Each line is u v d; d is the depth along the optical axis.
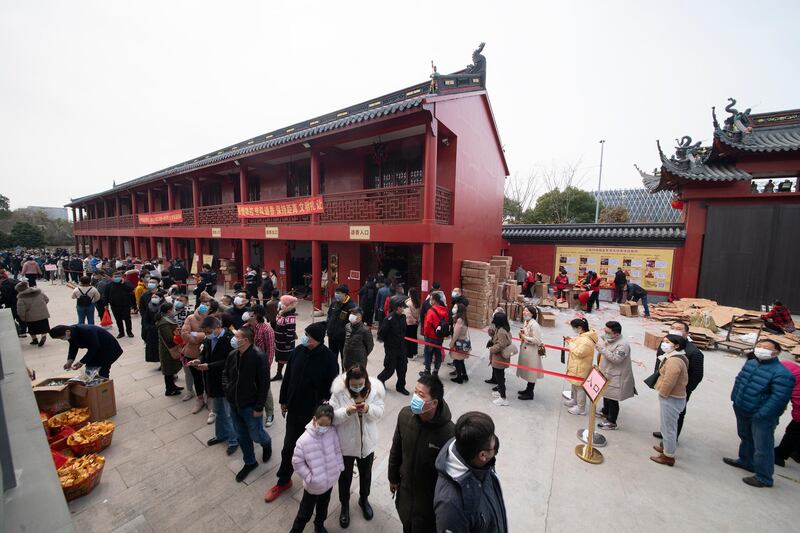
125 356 7.58
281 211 12.08
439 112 8.86
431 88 9.18
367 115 8.73
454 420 5.29
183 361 5.41
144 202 26.12
